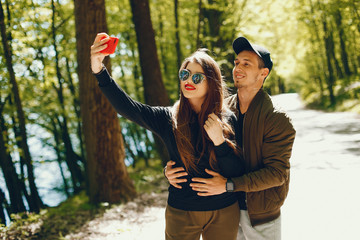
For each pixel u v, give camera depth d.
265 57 1.97
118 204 5.74
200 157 1.75
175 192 1.83
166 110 1.92
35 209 6.13
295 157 7.91
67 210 5.75
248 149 1.92
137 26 7.99
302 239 3.44
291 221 3.97
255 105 1.91
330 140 9.58
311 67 27.59
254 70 1.95
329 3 16.23
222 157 1.71
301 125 14.48
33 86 8.37
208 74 1.76
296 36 22.05
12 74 5.77
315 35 21.89
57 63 8.22
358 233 3.37
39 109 9.45
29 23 7.55
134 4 7.94
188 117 1.80
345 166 6.35
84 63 5.66
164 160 8.22
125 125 15.10
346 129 11.31
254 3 12.30
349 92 19.30
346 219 3.77
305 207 4.39
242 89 2.01
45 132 13.24
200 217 1.78
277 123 1.81
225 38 11.09
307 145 9.36
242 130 2.03
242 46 1.99
